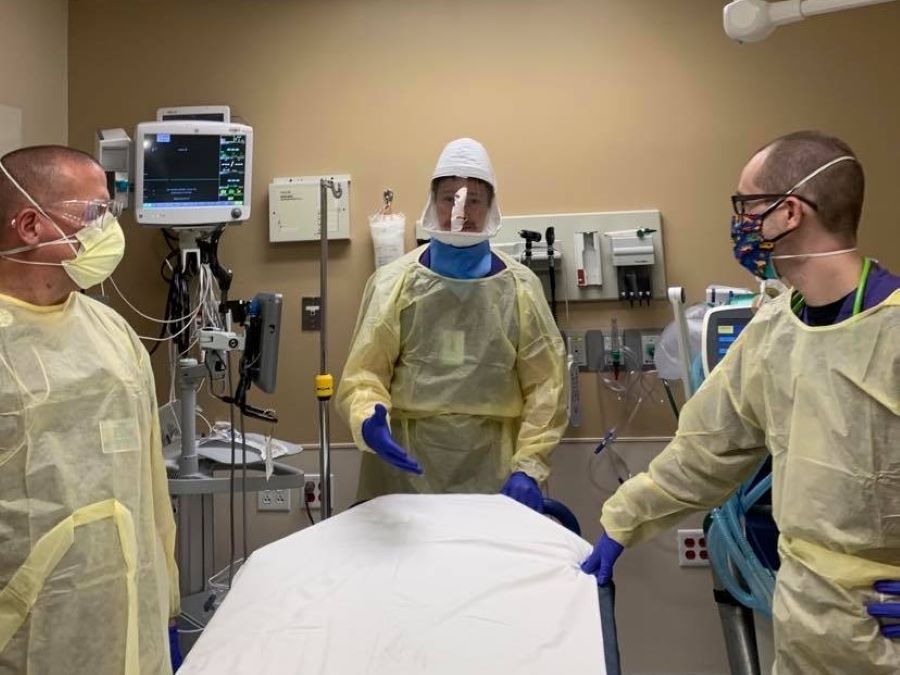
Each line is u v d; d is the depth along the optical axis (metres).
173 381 2.33
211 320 2.23
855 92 2.33
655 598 2.33
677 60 2.39
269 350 1.87
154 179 2.19
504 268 1.95
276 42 2.52
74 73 2.57
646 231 2.32
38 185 1.21
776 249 1.18
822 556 1.09
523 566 1.30
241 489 1.86
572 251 2.37
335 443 2.43
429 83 2.46
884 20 2.33
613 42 2.41
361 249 2.46
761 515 1.67
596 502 2.36
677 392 2.35
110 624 1.19
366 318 1.90
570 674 1.04
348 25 2.50
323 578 1.28
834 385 1.08
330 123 2.49
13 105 2.33
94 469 1.19
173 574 1.48
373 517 1.49
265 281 2.48
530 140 2.42
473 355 1.87
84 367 1.21
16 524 1.11
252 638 1.13
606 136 2.40
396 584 1.24
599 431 2.37
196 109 2.34
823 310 1.15
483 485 1.89
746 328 1.32
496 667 1.05
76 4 2.58
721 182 2.36
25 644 1.11
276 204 2.45
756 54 2.37
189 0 2.55
